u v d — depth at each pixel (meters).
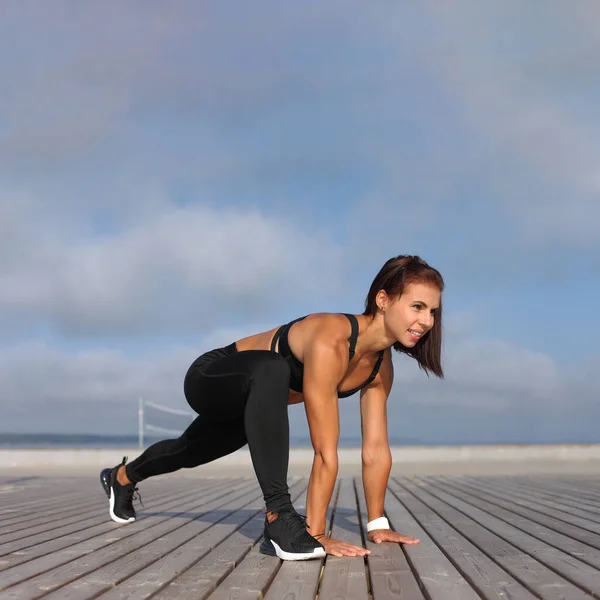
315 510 2.76
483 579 2.25
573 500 5.50
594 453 14.90
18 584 2.30
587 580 2.21
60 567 2.59
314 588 2.17
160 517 4.29
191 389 3.03
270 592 2.12
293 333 2.82
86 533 3.56
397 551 2.83
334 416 2.71
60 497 6.21
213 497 6.01
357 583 2.24
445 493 6.29
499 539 3.21
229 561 2.64
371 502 3.17
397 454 14.76
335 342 2.69
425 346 2.85
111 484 4.01
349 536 3.30
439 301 2.70
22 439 105.88
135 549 2.99
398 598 2.04
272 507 2.66
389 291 2.68
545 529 3.59
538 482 8.03
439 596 2.03
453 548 2.92
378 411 3.12
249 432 2.67
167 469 3.73
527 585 2.16
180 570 2.48
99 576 2.41
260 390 2.67
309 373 2.68
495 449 14.96
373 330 2.76
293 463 13.57
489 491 6.55
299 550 2.58
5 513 4.71
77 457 13.92
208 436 3.37
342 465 13.01
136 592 2.14
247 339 3.07
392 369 3.11
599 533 3.42
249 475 10.67
